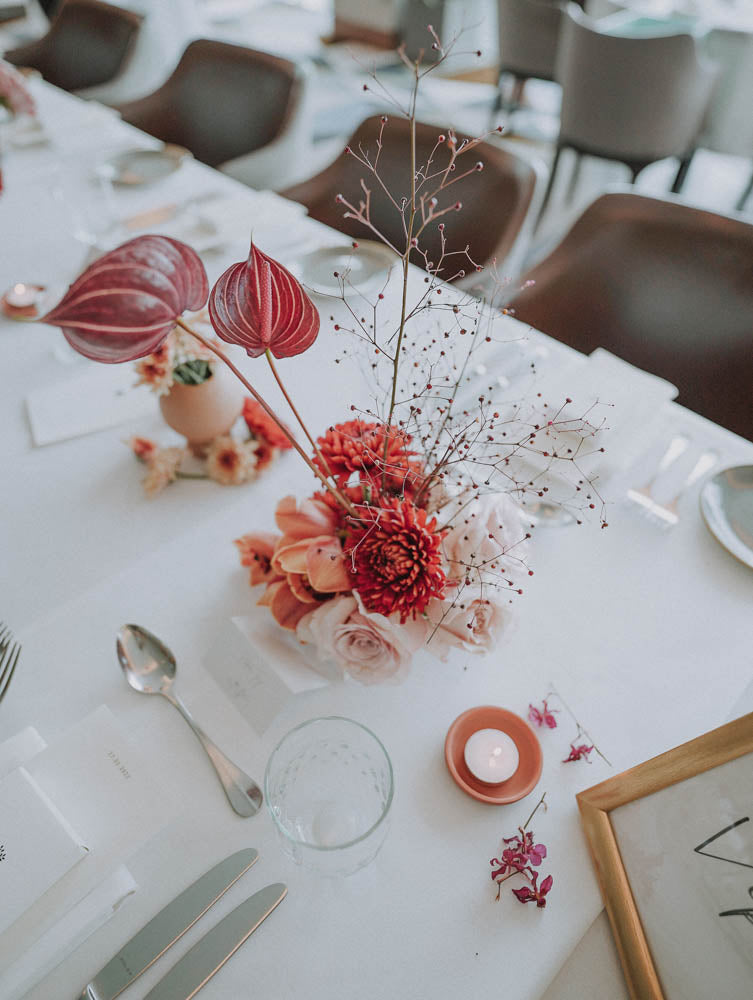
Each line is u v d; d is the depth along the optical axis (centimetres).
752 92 224
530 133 333
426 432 75
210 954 47
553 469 76
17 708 61
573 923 49
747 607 67
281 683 59
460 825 54
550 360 93
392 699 61
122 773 51
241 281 41
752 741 46
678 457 80
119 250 37
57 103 176
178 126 192
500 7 275
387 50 406
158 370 69
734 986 43
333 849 44
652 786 50
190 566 71
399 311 102
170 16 322
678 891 47
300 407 89
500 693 61
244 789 55
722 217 110
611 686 61
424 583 48
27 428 87
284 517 56
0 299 108
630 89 215
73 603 68
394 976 47
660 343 118
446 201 136
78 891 46
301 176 183
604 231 120
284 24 472
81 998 46
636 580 70
